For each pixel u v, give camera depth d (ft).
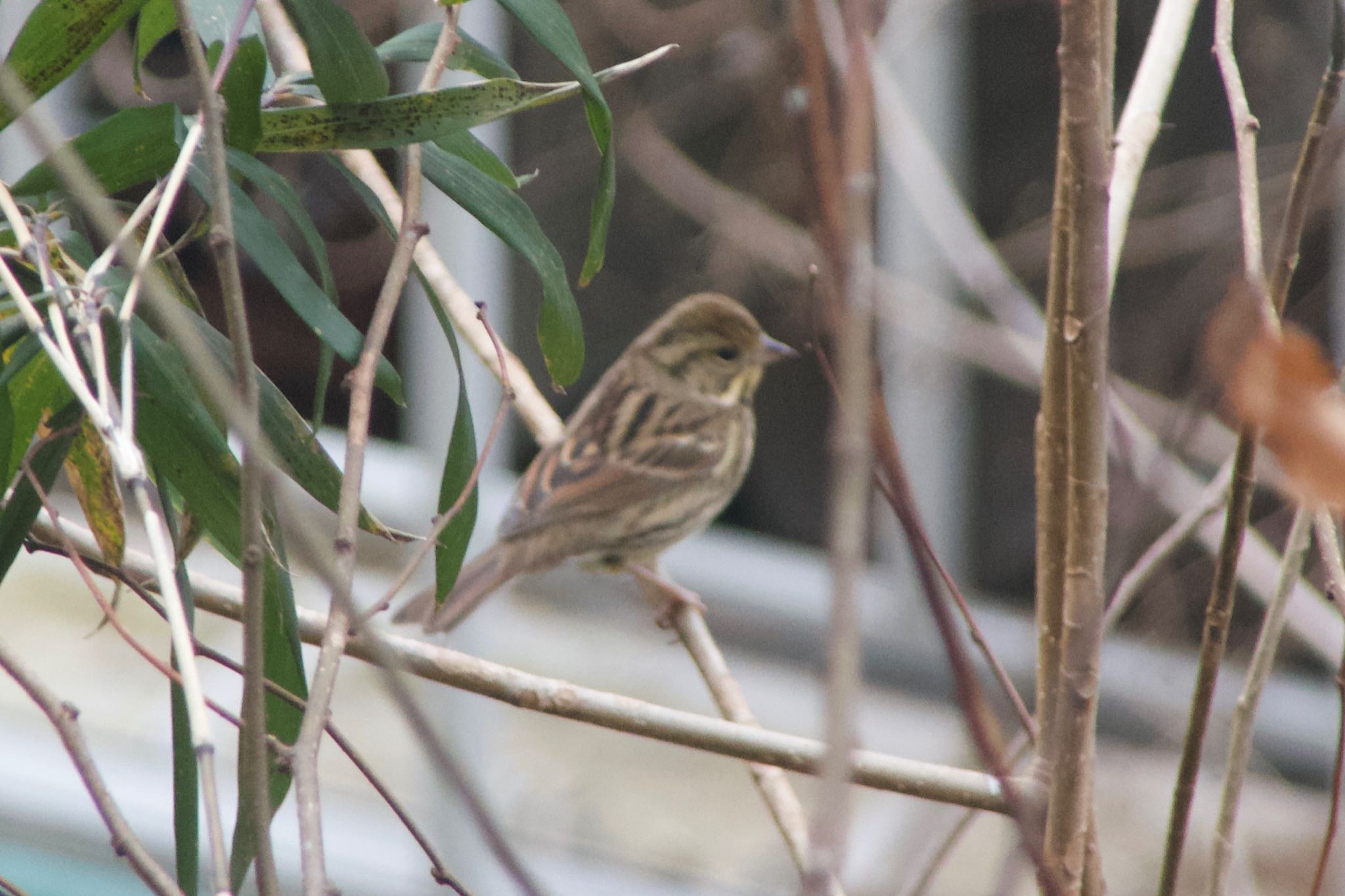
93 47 13.84
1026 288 49.49
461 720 38.88
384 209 15.51
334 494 13.82
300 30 14.02
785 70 9.62
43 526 16.03
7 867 41.06
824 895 6.86
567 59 13.80
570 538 30.53
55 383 15.53
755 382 35.01
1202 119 46.68
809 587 52.75
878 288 40.93
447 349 45.65
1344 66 12.98
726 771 46.34
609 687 49.29
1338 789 14.15
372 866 40.29
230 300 10.49
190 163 12.95
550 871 40.81
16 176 44.52
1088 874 13.64
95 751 42.70
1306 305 43.83
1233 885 39.01
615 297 52.75
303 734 11.12
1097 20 12.73
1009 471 51.47
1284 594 14.62
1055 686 14.48
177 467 14.10
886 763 15.92
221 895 9.42
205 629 48.65
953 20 48.78
